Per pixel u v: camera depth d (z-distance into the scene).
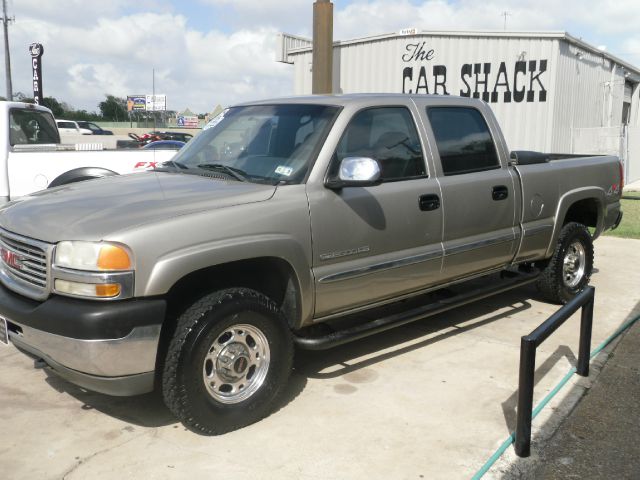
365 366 4.54
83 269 3.14
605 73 20.20
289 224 3.68
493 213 4.96
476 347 4.93
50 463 3.26
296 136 4.12
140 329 3.16
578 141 18.14
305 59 19.75
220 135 4.60
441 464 3.26
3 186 7.50
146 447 3.41
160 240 3.20
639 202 14.91
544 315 5.76
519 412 3.31
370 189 4.13
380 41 17.86
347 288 4.03
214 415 3.43
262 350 3.65
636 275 7.32
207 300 3.38
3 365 4.54
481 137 5.03
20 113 8.08
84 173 6.99
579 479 3.14
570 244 5.87
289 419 3.72
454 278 4.83
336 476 3.14
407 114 4.53
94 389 3.26
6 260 3.65
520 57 16.23
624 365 4.57
